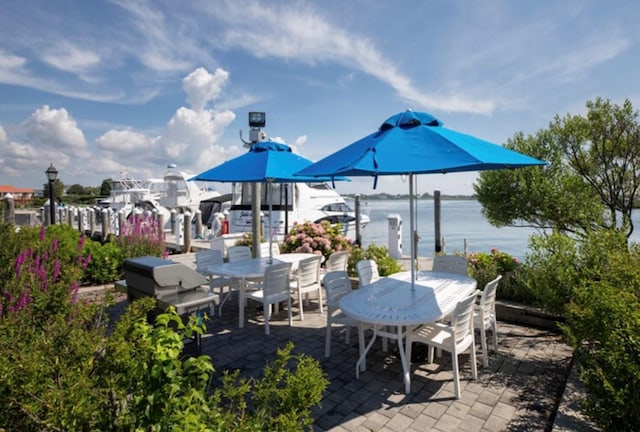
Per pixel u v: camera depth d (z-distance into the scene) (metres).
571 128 5.86
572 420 2.75
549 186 5.59
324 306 6.31
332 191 16.77
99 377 1.67
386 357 4.21
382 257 7.13
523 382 3.59
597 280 3.97
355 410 3.16
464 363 4.02
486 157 3.36
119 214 11.47
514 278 5.53
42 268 3.47
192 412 1.59
